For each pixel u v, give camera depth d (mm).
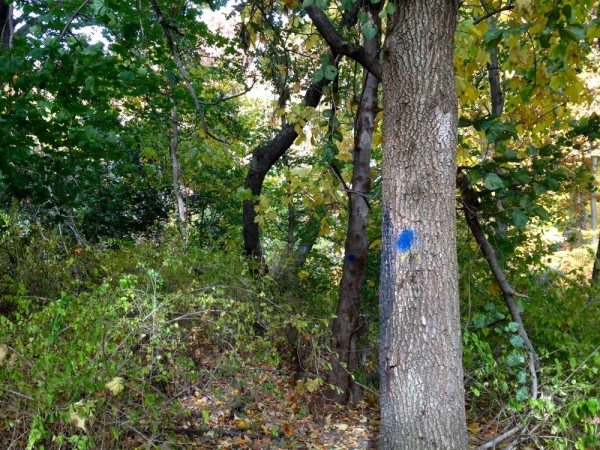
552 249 8180
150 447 3709
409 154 3096
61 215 8055
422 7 3066
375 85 6062
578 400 3826
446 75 3104
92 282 6082
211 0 5148
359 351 6496
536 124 5586
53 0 6004
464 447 3094
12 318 5016
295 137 8164
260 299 5793
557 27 4031
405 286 3084
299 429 5102
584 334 5434
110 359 3596
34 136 6969
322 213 5812
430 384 3039
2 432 3303
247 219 8312
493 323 5133
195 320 4891
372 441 4988
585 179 6176
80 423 2969
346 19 5750
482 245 5129
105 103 8102
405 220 3098
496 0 4941
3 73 5922
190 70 10672
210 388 4688
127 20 5891
